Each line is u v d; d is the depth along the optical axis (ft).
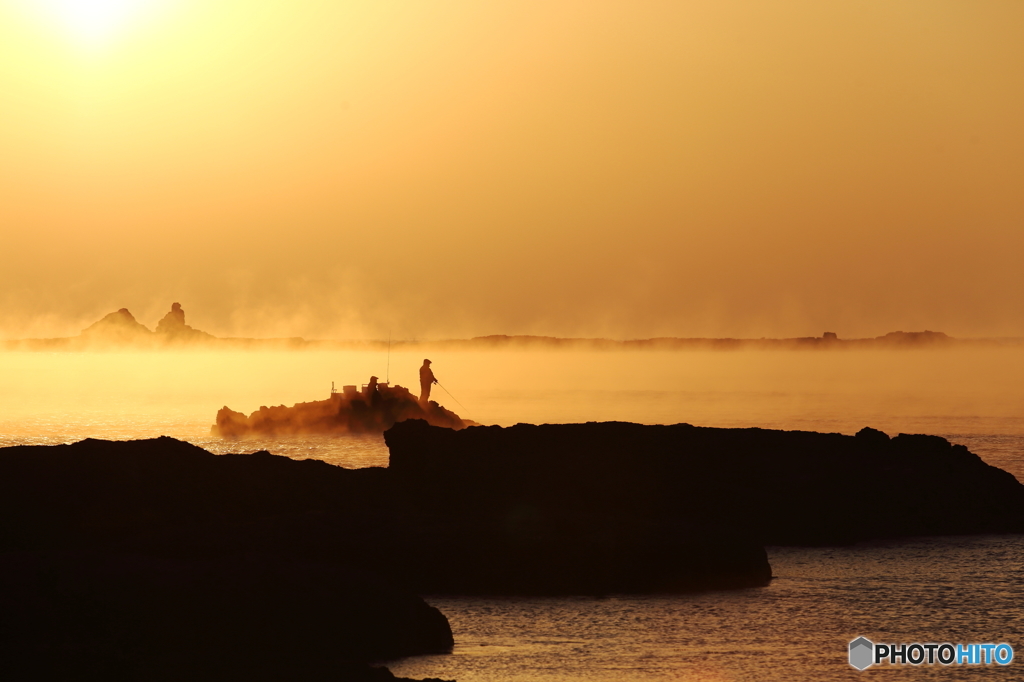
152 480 277.44
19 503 259.60
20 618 161.38
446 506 287.69
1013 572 238.48
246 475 289.12
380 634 174.91
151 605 169.17
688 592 222.48
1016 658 172.96
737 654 174.29
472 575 225.76
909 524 290.97
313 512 256.93
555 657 173.06
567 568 226.38
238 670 145.18
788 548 272.92
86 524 255.70
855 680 160.97
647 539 233.55
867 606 207.21
